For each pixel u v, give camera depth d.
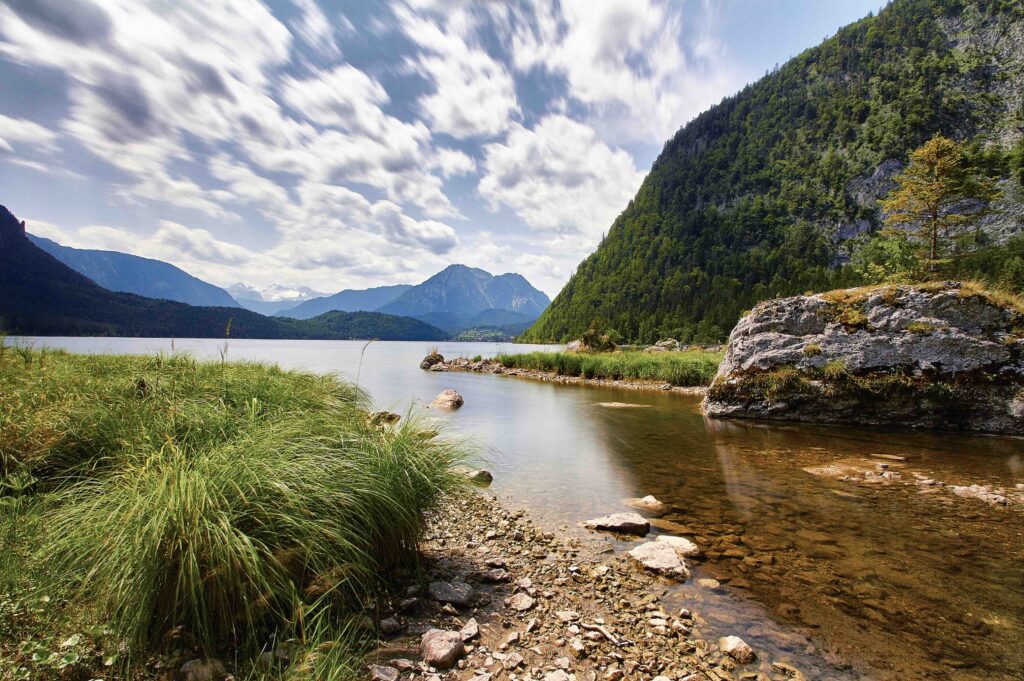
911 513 6.58
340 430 5.02
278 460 3.78
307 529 3.43
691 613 4.08
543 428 13.25
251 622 2.97
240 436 4.54
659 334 126.00
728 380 15.41
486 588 4.48
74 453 4.79
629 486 7.98
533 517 6.56
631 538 5.81
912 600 4.30
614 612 4.09
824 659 3.44
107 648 2.70
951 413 12.36
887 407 13.02
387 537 4.23
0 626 2.57
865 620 3.98
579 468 9.11
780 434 12.32
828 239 163.88
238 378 7.93
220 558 2.91
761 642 3.65
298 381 9.34
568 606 4.18
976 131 154.38
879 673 3.29
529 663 3.30
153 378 6.95
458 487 5.00
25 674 2.39
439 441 5.20
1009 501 7.01
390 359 55.34
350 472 4.20
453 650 3.26
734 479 8.31
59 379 6.68
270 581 3.13
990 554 5.25
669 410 16.92
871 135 178.00
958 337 12.52
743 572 4.87
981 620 3.97
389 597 3.97
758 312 15.88
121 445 4.81
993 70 169.62
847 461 9.50
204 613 2.80
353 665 3.04
